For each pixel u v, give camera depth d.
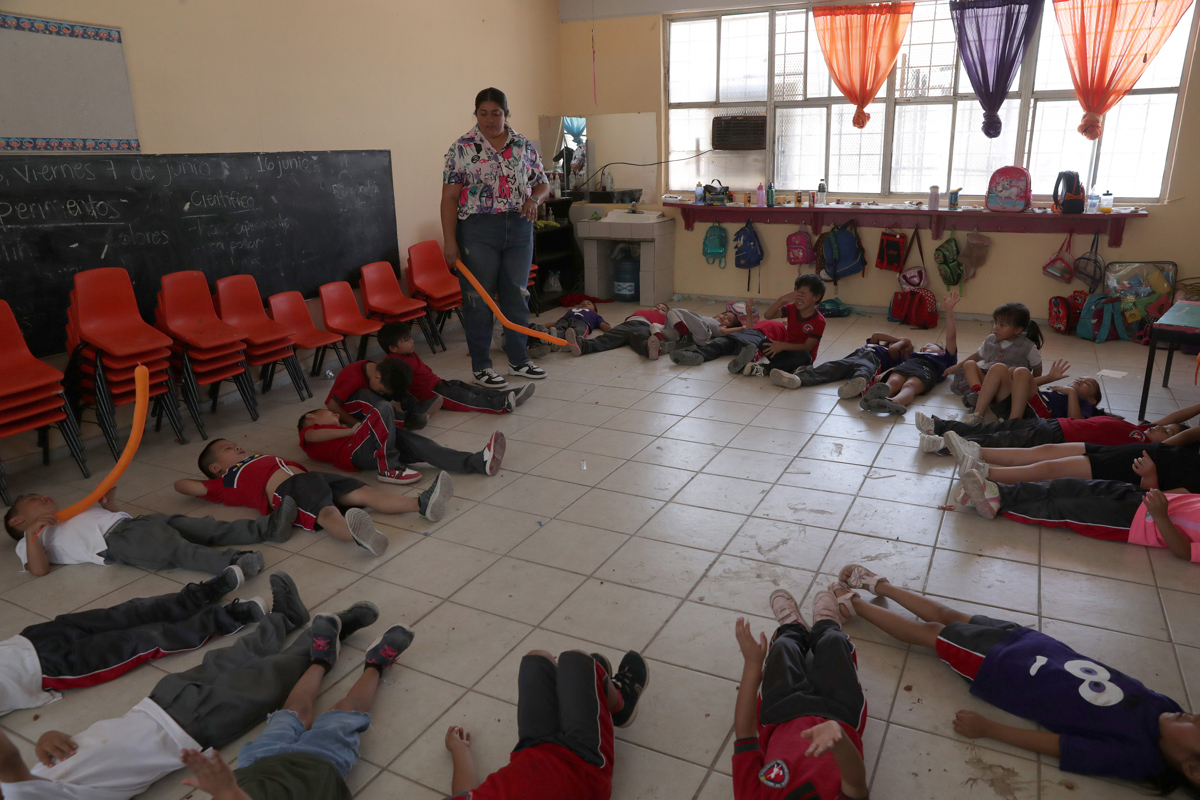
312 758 1.71
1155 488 2.86
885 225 6.52
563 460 3.71
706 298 7.49
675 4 6.92
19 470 3.74
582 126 7.47
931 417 3.78
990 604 2.45
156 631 2.32
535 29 7.13
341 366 5.36
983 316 6.44
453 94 6.23
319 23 5.04
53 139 3.74
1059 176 5.83
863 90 6.37
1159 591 2.48
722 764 1.87
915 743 1.91
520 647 2.31
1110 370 4.96
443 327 6.51
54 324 3.83
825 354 5.57
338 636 2.26
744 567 2.71
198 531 2.97
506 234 4.73
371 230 5.57
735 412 4.30
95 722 2.07
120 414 4.18
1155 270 5.66
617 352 5.63
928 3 6.17
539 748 1.67
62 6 3.71
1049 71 5.95
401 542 2.96
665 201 7.24
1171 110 5.66
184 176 4.32
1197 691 2.03
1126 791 1.75
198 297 4.29
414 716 2.05
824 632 1.99
